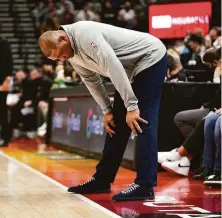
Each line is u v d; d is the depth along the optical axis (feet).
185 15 35.27
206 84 27.22
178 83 27.07
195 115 25.90
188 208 17.17
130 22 69.82
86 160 32.17
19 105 55.31
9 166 28.40
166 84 26.94
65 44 17.75
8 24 81.41
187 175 25.31
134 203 17.98
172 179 24.50
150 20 35.91
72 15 76.48
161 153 25.58
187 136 26.27
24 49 78.48
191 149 25.09
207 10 34.94
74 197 18.80
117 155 19.36
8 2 83.82
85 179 23.82
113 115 18.90
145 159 18.44
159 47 18.39
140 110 18.25
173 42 36.86
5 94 40.47
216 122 22.56
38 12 82.69
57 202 17.83
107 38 17.89
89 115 33.96
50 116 43.70
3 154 35.73
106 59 17.19
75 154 36.06
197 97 27.17
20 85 56.18
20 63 77.41
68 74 43.45
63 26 18.03
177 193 20.40
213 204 17.94
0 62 38.42
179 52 34.14
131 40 18.19
